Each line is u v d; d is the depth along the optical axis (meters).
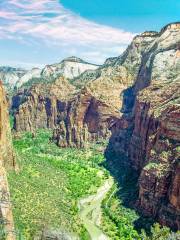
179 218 173.00
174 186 179.38
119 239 182.62
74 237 91.12
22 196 184.12
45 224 136.12
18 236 125.81
